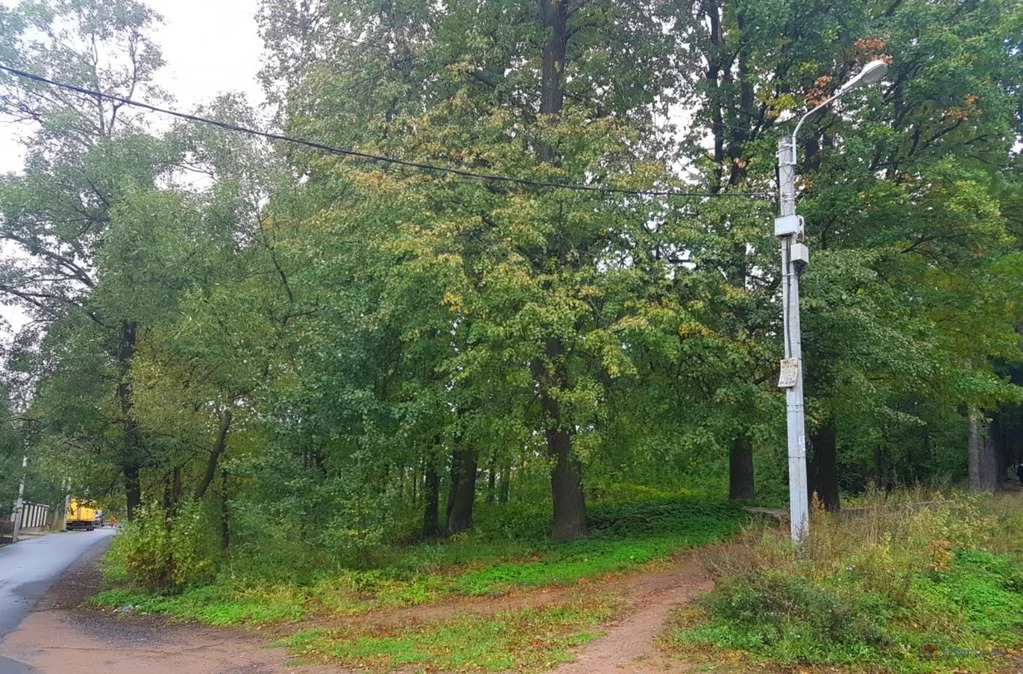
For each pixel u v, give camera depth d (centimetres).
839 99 1609
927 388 1755
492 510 2177
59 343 1916
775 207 1527
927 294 1680
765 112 1734
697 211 1480
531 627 940
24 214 1927
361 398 1436
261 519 1452
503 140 1603
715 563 914
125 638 1090
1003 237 1642
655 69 1914
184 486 2019
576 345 1398
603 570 1300
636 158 1652
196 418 1656
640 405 1545
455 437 1588
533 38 1744
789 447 998
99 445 1792
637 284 1372
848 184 1603
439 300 1402
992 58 1589
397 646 885
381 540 1473
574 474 1647
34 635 1138
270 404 1577
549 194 1427
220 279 1769
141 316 1752
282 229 1750
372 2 1642
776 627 761
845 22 1566
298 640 974
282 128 1941
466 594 1203
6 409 1970
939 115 1697
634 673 709
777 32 1608
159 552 1448
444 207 1468
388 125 1515
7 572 2153
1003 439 3541
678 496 2439
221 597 1341
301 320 1670
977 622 796
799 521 970
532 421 1524
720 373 1441
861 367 1461
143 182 1902
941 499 1270
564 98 1911
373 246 1397
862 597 768
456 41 1695
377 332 1481
